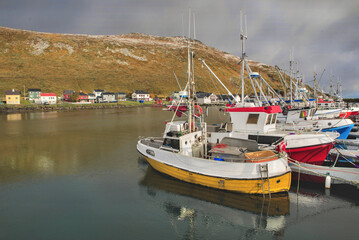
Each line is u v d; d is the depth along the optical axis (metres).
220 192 14.41
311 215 12.40
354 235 10.83
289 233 11.09
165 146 17.58
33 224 11.75
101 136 36.31
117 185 16.42
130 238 10.71
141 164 21.22
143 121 57.16
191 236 10.91
